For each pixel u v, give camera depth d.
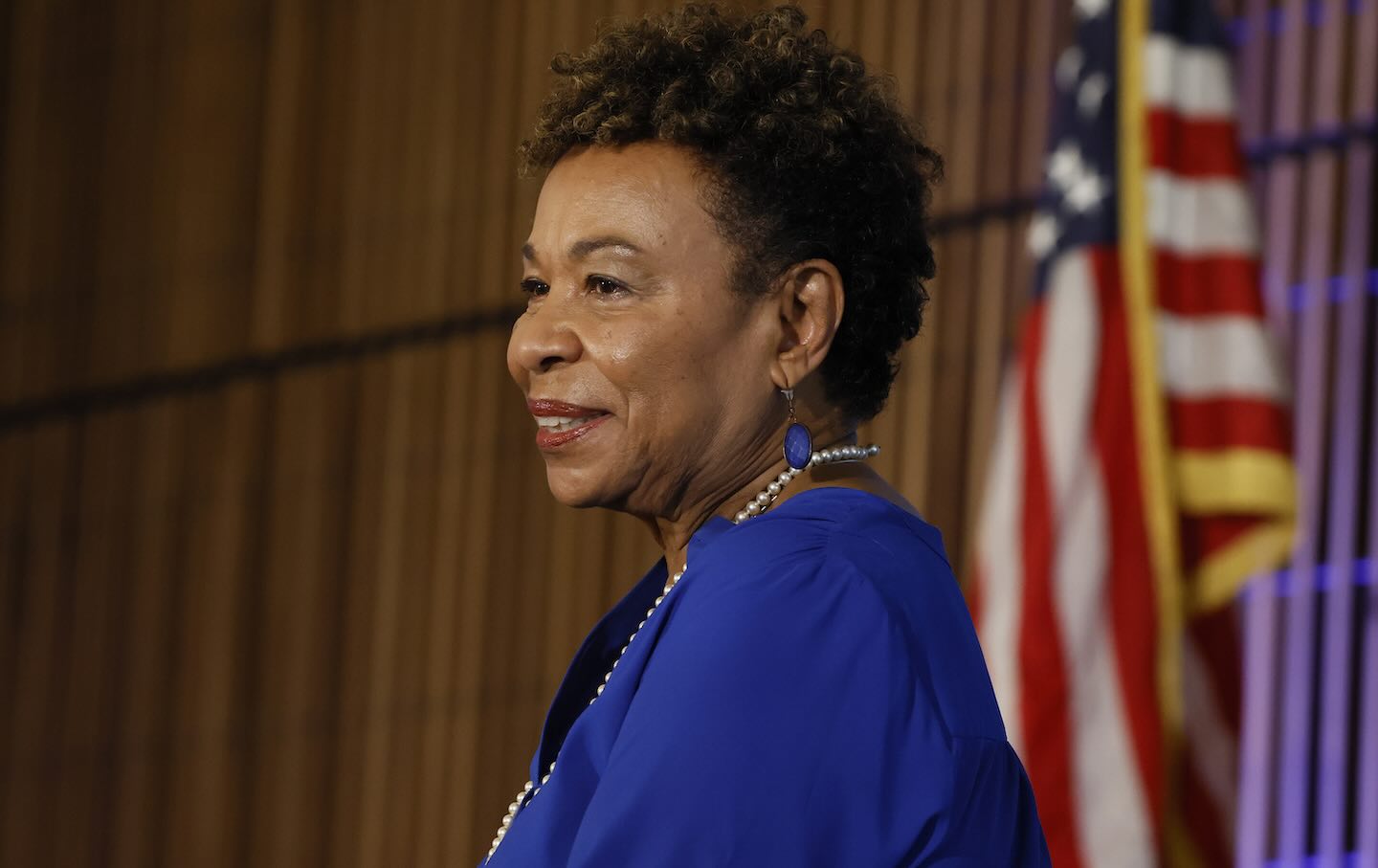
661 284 3.16
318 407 12.28
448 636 11.48
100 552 13.16
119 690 12.92
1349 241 8.63
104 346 13.40
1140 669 7.59
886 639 2.81
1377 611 8.27
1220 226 8.06
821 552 2.90
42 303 13.68
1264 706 8.45
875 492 3.29
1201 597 7.79
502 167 11.73
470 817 11.22
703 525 3.16
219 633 12.48
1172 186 8.09
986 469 9.38
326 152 12.50
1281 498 7.73
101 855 12.78
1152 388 7.80
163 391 13.05
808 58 3.27
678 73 3.23
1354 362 8.53
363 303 12.23
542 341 3.20
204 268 12.98
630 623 3.50
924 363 9.62
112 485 13.19
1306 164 8.79
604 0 11.38
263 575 12.41
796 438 3.21
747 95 3.21
